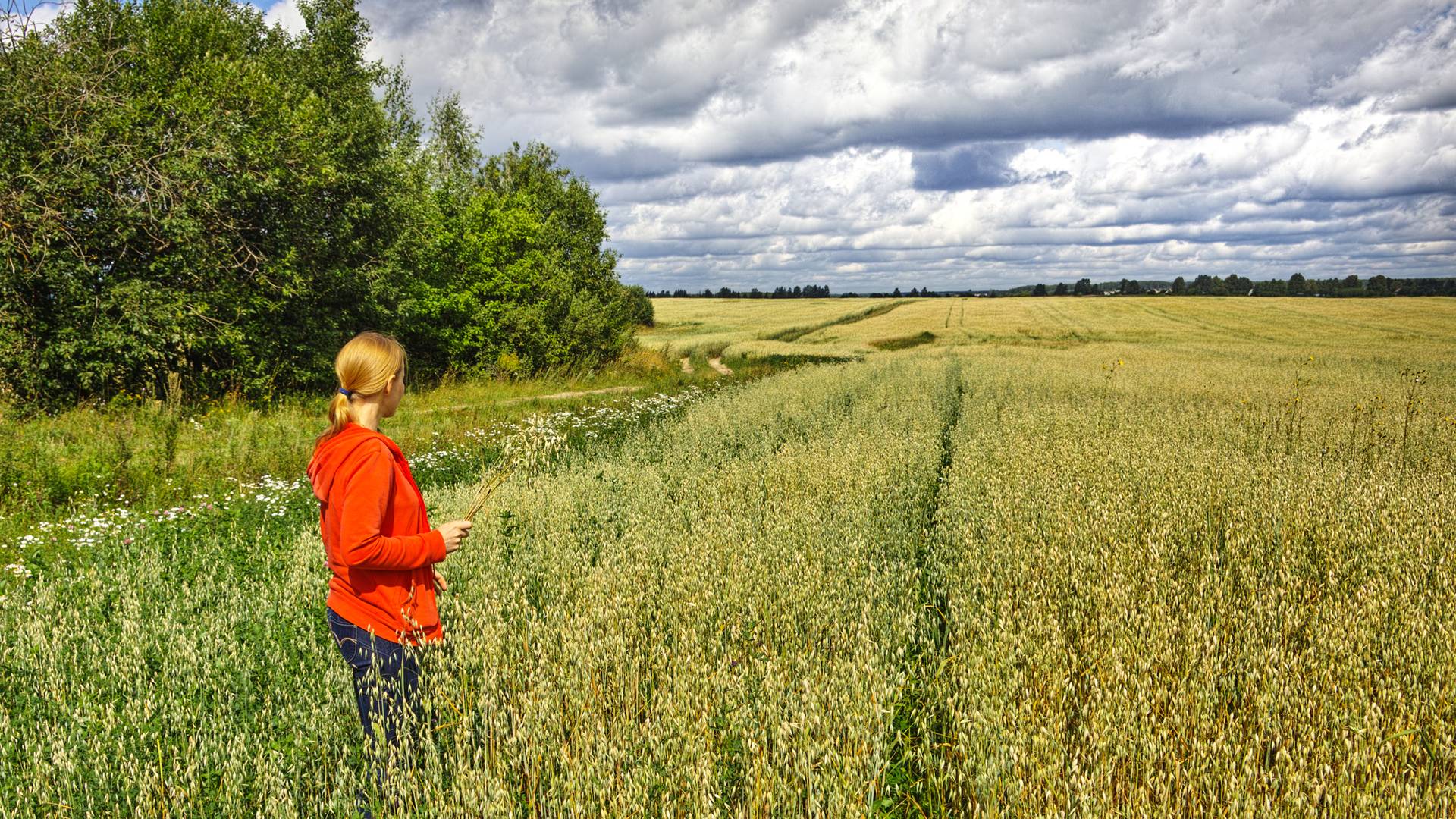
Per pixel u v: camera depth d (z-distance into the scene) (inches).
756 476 319.6
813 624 158.2
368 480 108.8
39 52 608.4
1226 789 103.7
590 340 1187.9
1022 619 154.3
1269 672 130.0
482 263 1095.0
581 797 104.7
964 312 3336.6
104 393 609.0
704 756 109.6
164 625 167.2
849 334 2427.4
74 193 614.2
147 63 685.9
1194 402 638.5
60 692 139.7
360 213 804.0
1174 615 156.9
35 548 239.9
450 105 1577.3
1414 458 372.2
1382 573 181.2
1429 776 109.5
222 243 669.9
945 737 131.6
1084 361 1249.4
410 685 119.0
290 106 767.1
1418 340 2068.2
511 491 283.7
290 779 118.6
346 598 117.6
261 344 716.7
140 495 343.6
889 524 246.8
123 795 112.4
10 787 111.0
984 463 332.2
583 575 193.3
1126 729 114.3
